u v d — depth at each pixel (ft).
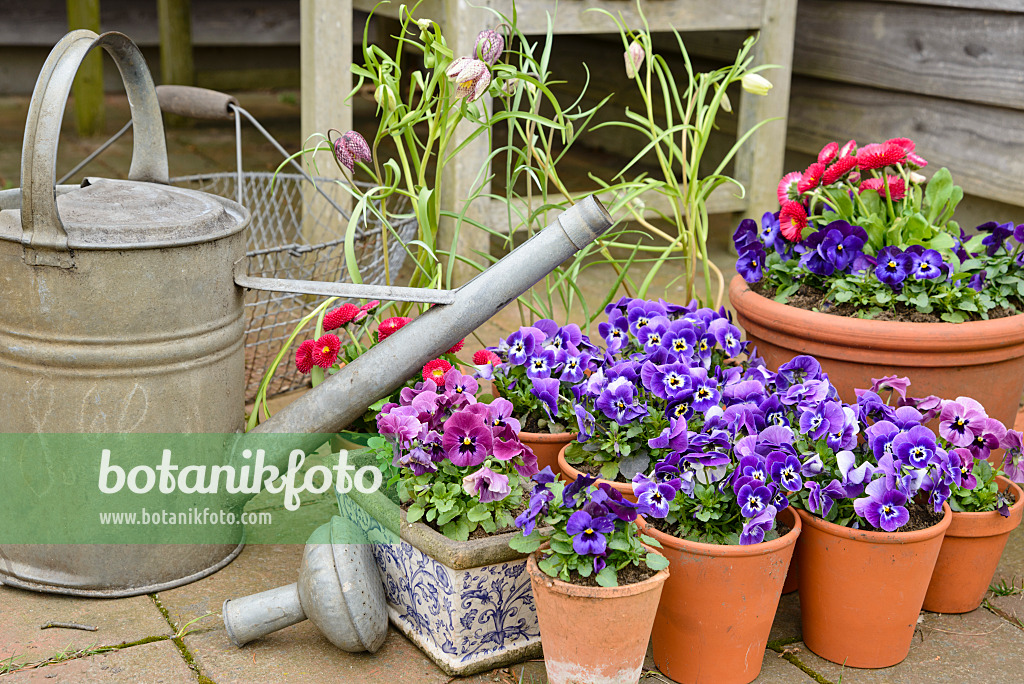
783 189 6.74
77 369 5.05
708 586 4.59
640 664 4.54
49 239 4.79
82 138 16.51
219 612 5.36
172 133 17.04
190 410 5.34
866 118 10.94
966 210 10.30
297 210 12.54
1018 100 9.17
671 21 10.07
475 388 5.40
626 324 6.01
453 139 9.43
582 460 5.39
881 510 4.74
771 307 5.98
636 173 13.94
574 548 4.37
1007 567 5.98
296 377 8.00
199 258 5.16
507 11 9.34
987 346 5.64
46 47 19.43
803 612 5.17
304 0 9.75
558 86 16.16
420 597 5.01
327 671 4.91
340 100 9.91
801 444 5.06
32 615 5.29
